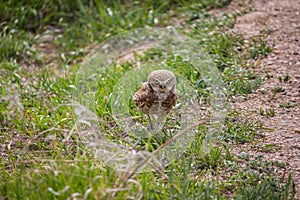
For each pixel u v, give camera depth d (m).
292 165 6.67
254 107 8.05
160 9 12.17
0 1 11.95
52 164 6.18
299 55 9.44
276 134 7.36
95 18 12.19
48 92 8.87
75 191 5.70
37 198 5.67
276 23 10.73
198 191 5.98
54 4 12.36
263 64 9.24
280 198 5.87
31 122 7.80
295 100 8.17
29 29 12.02
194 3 12.05
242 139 7.23
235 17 11.09
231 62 9.27
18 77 9.45
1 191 5.98
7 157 7.12
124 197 5.64
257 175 6.39
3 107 8.10
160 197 5.95
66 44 11.36
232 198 5.99
